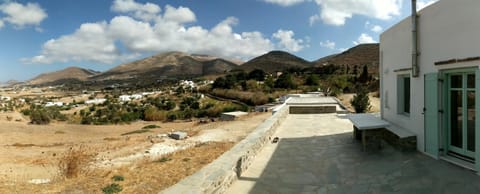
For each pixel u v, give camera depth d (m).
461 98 5.65
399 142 6.95
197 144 13.41
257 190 5.13
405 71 7.40
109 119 42.81
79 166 9.89
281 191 5.09
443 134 5.99
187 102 58.34
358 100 17.52
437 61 5.89
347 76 62.06
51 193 7.18
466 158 5.52
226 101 51.38
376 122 7.93
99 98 123.94
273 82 56.03
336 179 5.60
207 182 4.21
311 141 8.95
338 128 11.14
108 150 13.70
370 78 51.88
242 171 6.05
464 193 4.38
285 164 6.68
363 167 6.18
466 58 5.04
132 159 11.30
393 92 8.30
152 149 13.20
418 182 4.99
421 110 6.58
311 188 5.20
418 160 6.09
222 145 12.45
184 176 8.05
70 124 33.00
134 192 6.94
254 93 45.62
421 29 6.49
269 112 23.64
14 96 145.12
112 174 8.70
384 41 9.10
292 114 16.36
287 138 9.53
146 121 40.31
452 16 5.39
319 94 32.66
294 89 48.31
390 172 5.66
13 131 22.88
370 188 5.03
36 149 15.82
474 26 4.87
